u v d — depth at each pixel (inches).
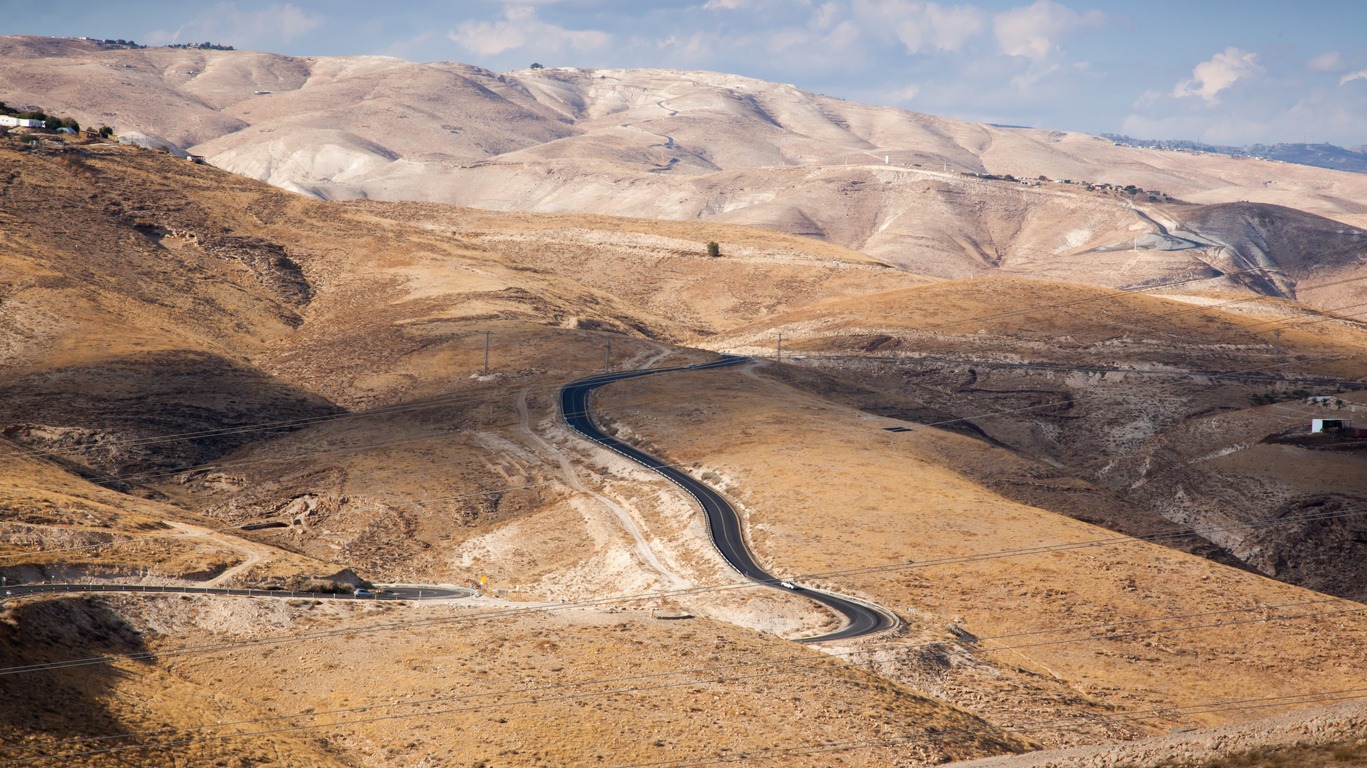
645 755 2484.0
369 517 5674.2
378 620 3457.2
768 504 5251.0
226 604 3405.5
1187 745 2011.6
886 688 3009.4
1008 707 3157.0
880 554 4534.9
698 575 4515.3
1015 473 6210.6
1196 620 3929.6
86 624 3102.9
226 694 2881.4
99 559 3732.8
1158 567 4365.2
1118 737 2972.4
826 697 2824.8
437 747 2554.1
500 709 2719.0
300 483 6117.1
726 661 3048.7
